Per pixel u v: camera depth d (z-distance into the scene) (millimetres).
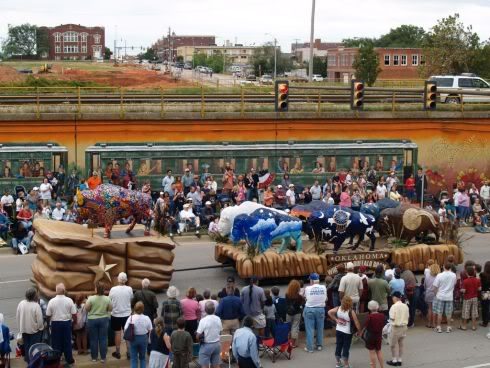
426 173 37719
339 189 32781
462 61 76188
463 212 33469
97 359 17297
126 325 16266
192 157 34500
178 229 30688
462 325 20531
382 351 18812
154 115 34312
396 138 37250
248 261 23344
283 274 23562
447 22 76625
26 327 16656
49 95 38312
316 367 17562
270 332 18219
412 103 38875
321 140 36312
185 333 15570
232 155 34938
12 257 27219
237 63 187250
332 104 37438
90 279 21750
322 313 18547
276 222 23594
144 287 17703
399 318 17672
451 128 37875
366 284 19391
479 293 20547
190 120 34781
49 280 21500
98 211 22438
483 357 18500
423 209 25438
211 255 27844
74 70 94438
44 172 33125
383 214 25406
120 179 33250
